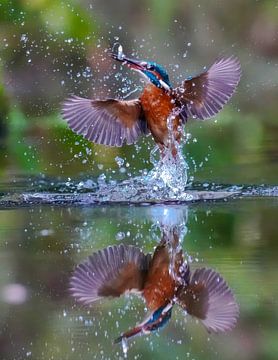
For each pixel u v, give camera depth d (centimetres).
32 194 1168
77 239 883
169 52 2166
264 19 2223
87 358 583
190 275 745
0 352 597
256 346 610
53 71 2027
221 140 1658
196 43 2191
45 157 1515
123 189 1185
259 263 776
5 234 914
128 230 920
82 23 2061
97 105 1073
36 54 2031
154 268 771
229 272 748
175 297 700
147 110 1105
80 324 647
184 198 1120
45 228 941
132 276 753
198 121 1836
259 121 1850
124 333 627
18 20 2047
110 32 2136
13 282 741
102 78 2039
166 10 2192
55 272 759
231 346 615
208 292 707
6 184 1253
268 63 2150
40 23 2052
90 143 1633
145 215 1012
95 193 1166
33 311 675
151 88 1104
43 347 603
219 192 1163
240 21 2230
